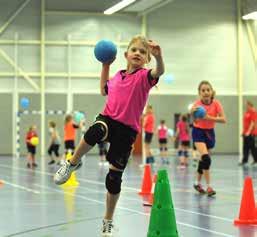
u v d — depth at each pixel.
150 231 7.71
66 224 9.66
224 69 42.25
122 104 7.51
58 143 29.72
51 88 40.53
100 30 40.97
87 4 40.81
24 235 8.59
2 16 39.66
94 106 41.00
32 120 40.22
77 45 40.69
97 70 40.97
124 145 7.61
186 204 12.61
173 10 41.75
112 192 7.80
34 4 40.09
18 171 23.97
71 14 40.59
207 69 42.12
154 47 7.18
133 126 7.60
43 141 40.34
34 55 40.22
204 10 41.97
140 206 12.24
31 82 40.22
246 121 28.33
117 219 10.30
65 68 40.59
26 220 10.13
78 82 40.88
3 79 39.88
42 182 18.45
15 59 39.91
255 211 10.01
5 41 39.78
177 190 15.79
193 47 41.97
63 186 17.05
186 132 28.52
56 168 26.06
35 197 14.02
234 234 8.79
